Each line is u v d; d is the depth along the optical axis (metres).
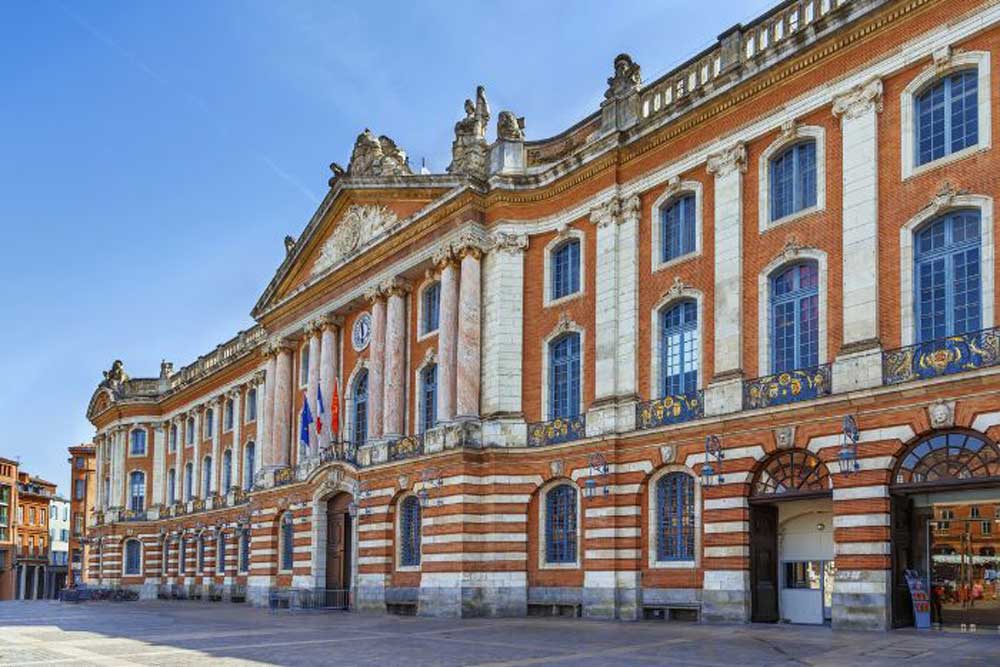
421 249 33.72
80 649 20.25
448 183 33.06
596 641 19.86
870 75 22.08
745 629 21.61
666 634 21.05
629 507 26.45
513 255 31.05
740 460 23.59
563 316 29.59
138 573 63.28
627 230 28.12
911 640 17.92
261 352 50.50
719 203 25.38
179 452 62.00
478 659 16.95
